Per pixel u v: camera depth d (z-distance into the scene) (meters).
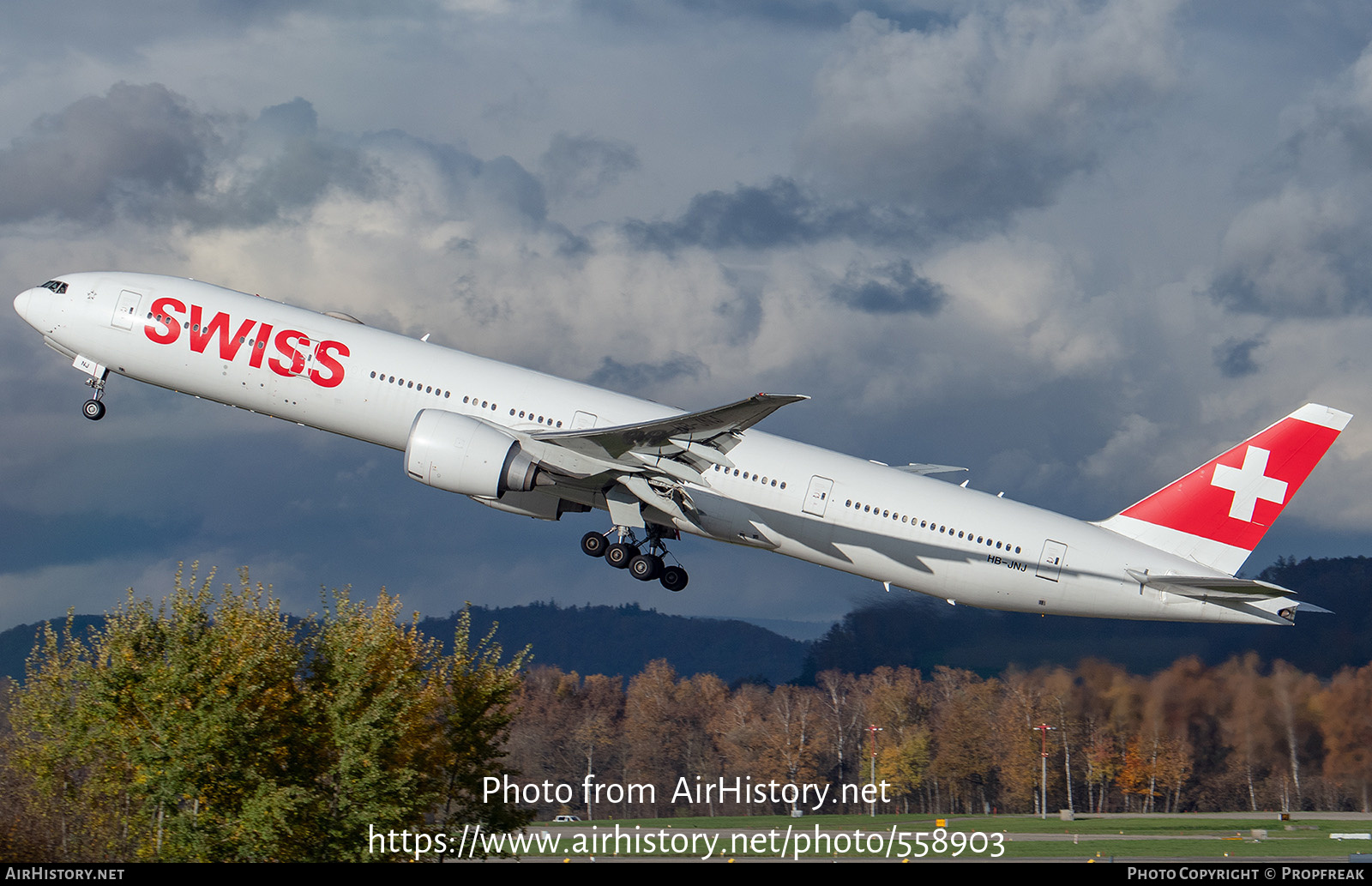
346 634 24.12
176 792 20.36
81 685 24.14
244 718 20.97
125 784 22.80
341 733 22.33
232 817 21.20
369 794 22.12
